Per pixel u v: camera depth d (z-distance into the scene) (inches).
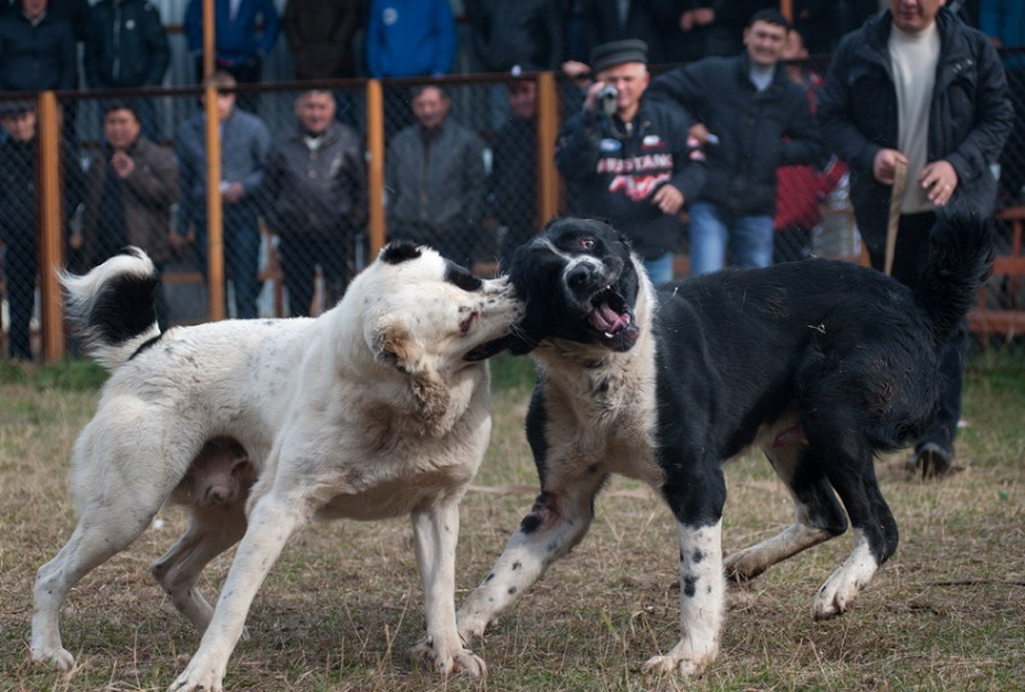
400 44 603.2
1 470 421.7
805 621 268.2
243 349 252.1
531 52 585.9
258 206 592.1
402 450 231.6
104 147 604.4
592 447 256.4
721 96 486.9
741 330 271.7
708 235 492.1
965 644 247.3
